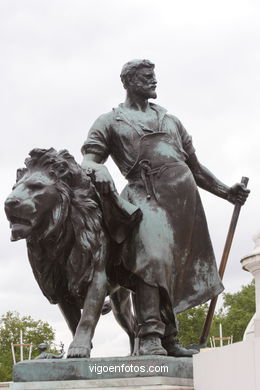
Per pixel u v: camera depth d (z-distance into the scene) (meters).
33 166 5.88
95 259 5.91
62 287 6.21
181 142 6.86
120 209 6.09
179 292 6.45
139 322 6.14
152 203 6.35
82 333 5.79
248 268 6.52
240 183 7.10
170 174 6.46
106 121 6.73
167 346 6.30
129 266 6.20
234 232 7.05
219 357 4.87
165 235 6.27
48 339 39.53
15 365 5.54
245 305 34.75
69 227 5.88
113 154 6.73
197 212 6.59
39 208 5.73
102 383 5.46
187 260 6.50
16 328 39.34
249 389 4.40
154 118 6.74
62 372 5.48
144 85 6.78
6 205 5.70
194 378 5.41
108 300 7.06
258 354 4.33
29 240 5.97
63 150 5.96
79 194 5.91
